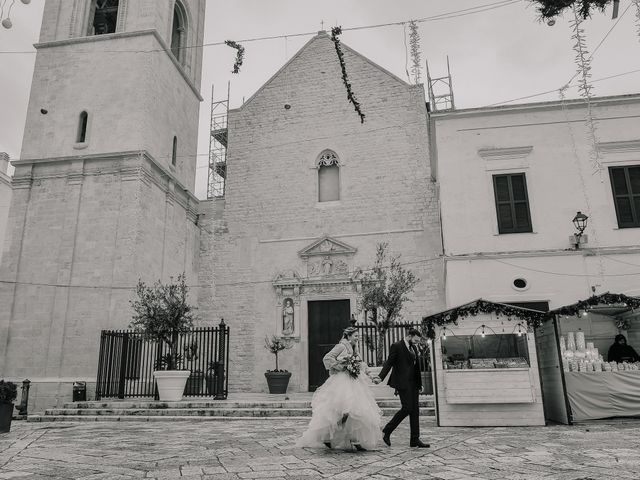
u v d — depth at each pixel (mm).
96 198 19188
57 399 16906
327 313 20141
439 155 16125
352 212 20828
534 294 14586
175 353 15281
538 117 15945
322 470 5602
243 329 20656
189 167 24156
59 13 22141
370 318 16156
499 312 10258
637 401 10234
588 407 10273
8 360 17875
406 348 7543
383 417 12109
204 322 21172
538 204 15312
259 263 21250
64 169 19719
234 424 11312
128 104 20266
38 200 19562
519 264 14844
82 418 13312
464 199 15664
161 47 21797
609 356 12172
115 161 19484
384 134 21328
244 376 20141
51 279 18516
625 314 12766
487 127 16109
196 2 26609
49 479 5488
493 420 9859
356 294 19797
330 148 21750
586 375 10414
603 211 14961
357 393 6945
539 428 9422
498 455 6461
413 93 21469
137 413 13391
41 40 21844
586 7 4297
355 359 7070
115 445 8125
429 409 12414
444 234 15562
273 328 20344
